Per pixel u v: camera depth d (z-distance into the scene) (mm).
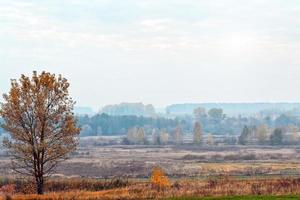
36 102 40469
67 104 41500
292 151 199875
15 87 40406
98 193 44250
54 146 41031
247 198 37062
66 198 39844
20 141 40625
